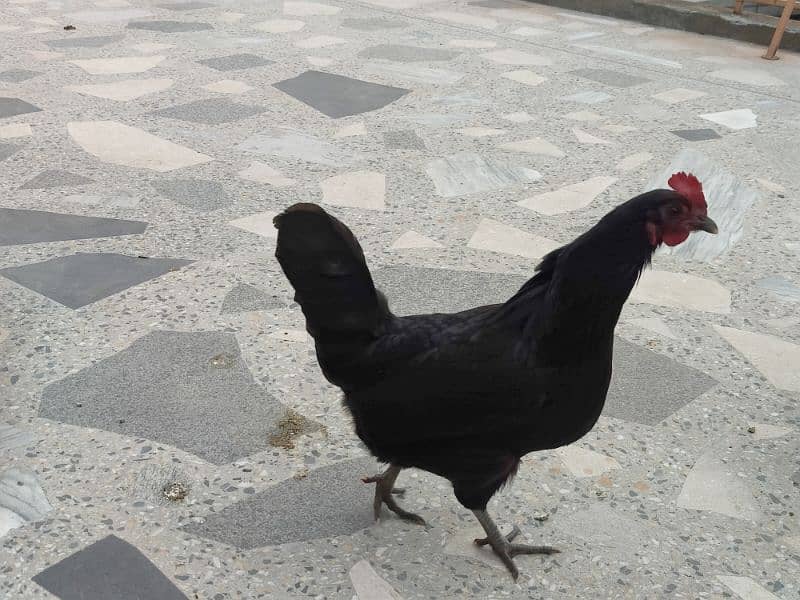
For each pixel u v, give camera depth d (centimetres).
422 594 90
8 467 102
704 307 143
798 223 173
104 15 322
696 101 245
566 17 344
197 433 110
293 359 125
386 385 84
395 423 85
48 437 107
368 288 83
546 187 186
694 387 123
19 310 133
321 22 322
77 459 104
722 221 173
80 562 90
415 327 84
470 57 281
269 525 97
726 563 94
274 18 326
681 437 113
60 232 158
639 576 92
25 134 204
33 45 279
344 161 196
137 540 94
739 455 111
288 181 184
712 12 323
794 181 193
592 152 206
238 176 186
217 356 125
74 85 240
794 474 108
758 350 132
